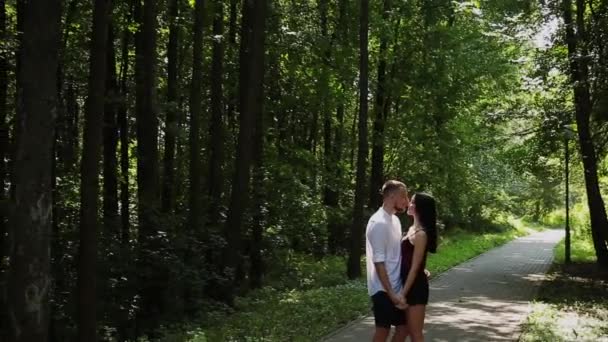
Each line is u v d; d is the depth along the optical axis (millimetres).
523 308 12312
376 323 6262
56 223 13445
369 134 22812
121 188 17703
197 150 14391
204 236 13828
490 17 23281
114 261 11797
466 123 25719
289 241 20375
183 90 19703
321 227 22359
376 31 20859
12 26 14508
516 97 22141
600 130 19516
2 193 12859
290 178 19750
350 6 21047
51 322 11234
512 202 49812
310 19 22188
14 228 6617
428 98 23031
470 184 30531
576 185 31062
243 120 13633
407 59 22672
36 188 6617
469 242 30203
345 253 24297
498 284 16438
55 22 6723
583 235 33344
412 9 21828
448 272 19328
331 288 14625
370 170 25047
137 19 15812
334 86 21781
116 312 11648
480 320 10906
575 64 17875
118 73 20156
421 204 6227
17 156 6660
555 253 26672
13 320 6562
